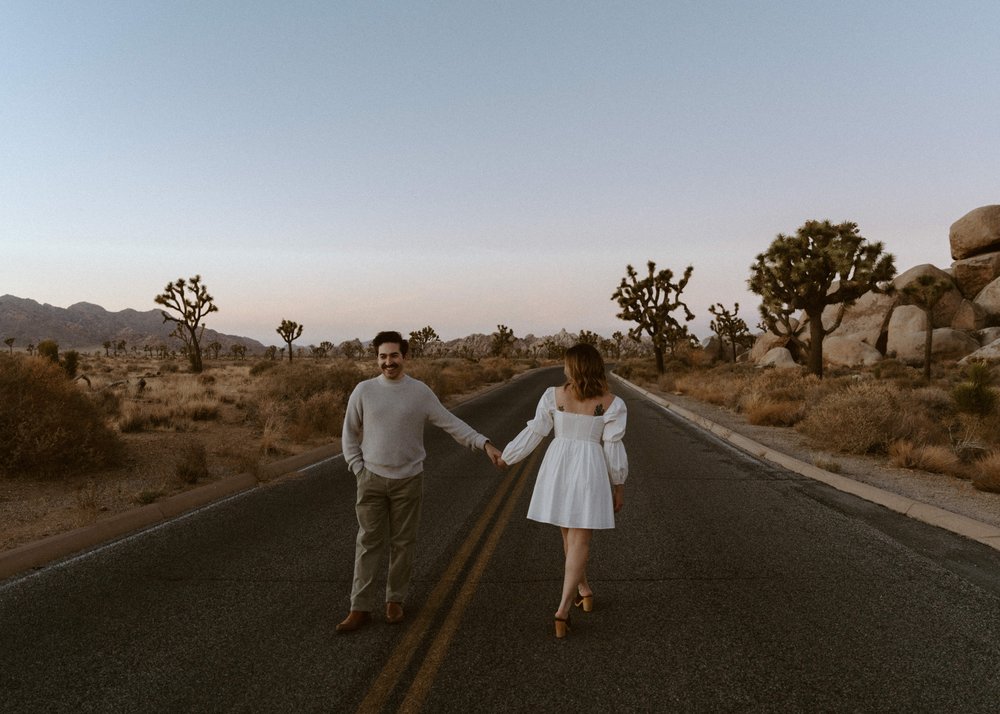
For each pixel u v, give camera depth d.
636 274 41.00
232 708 2.90
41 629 3.81
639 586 4.57
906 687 3.09
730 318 71.81
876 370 38.09
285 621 3.94
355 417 3.99
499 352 102.12
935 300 35.97
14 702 2.96
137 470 8.95
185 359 92.94
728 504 7.20
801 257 27.36
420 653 3.47
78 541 5.59
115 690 3.07
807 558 5.23
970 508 6.82
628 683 3.12
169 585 4.59
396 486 3.89
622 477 3.76
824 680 3.16
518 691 3.04
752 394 18.45
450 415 4.01
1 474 8.10
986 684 3.12
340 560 5.20
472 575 4.82
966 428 12.13
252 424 14.48
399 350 3.92
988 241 56.31
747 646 3.56
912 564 5.07
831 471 9.04
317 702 2.95
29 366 9.22
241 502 7.32
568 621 3.71
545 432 3.94
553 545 5.61
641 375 40.03
